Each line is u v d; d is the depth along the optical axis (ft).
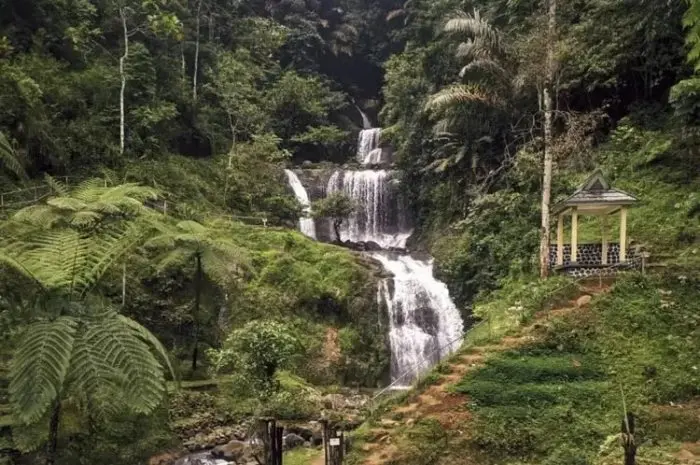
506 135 66.23
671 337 33.30
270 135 86.33
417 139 79.61
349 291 56.90
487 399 31.35
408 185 81.92
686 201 47.09
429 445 29.30
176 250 46.34
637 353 33.06
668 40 54.85
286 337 39.04
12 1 67.21
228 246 47.50
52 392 14.61
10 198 53.62
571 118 48.44
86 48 74.13
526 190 56.34
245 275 56.03
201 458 34.47
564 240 49.08
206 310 53.67
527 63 49.67
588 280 39.73
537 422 29.99
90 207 21.44
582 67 57.16
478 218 57.77
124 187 23.76
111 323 16.93
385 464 28.43
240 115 89.04
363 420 34.01
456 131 69.56
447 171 72.33
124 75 71.56
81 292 17.87
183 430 37.60
